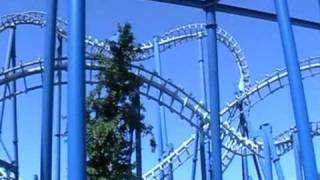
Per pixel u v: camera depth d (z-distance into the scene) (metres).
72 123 15.14
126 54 29.17
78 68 15.59
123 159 27.27
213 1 23.53
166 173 38.12
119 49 29.12
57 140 31.56
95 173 26.25
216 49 23.55
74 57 15.64
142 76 34.00
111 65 28.78
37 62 34.03
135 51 29.86
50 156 18.69
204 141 36.16
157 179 37.44
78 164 14.85
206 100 39.94
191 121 37.16
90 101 27.92
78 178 14.77
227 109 41.31
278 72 40.91
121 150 27.17
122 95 28.42
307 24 25.17
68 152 15.02
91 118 27.80
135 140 29.38
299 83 17.22
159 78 35.31
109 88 28.45
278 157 37.03
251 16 24.41
